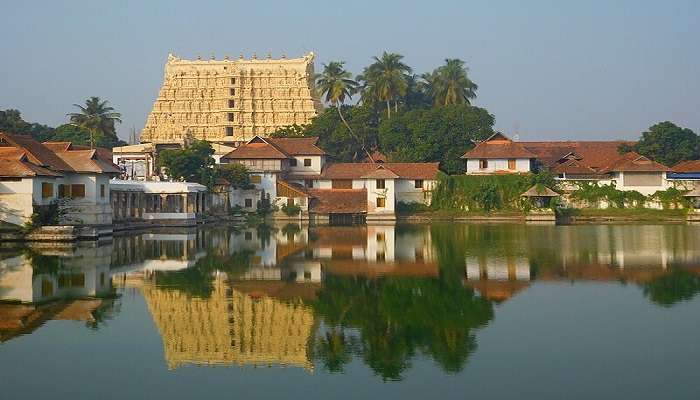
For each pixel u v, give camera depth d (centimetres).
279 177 12025
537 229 8969
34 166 6844
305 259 5612
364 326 3328
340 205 11725
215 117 16638
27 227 6694
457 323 3344
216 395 2434
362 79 14975
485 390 2439
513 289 4194
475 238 7519
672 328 3189
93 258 5553
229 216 11238
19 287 4194
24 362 2761
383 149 14025
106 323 3347
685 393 2383
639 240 7069
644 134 13662
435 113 13350
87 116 15875
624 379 2522
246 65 16750
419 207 11819
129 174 11956
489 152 12050
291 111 16562
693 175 11688
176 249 6356
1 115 13862
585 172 12700
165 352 2902
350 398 2394
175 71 16875
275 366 2738
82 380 2570
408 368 2688
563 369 2641
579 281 4444
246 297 3988
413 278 4625
